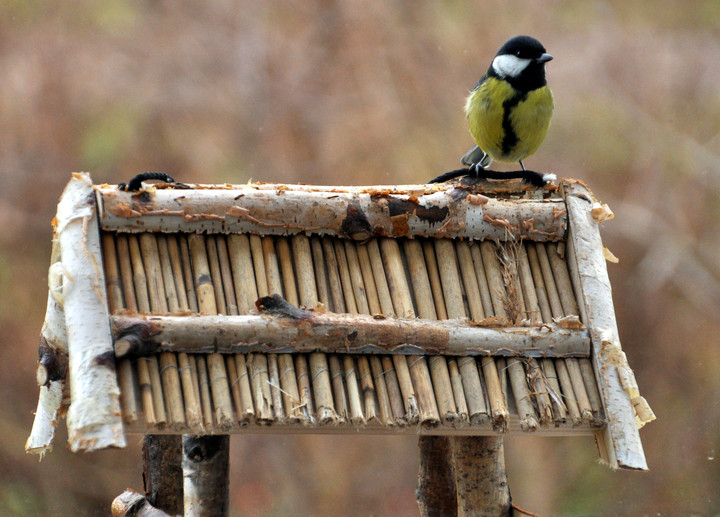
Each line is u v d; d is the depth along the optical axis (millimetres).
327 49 14977
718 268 14461
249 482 12461
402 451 12680
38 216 13922
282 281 4098
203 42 14805
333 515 12078
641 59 15242
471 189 4367
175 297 3918
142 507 4598
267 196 4117
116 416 3480
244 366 3789
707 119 15117
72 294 3719
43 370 3965
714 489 12438
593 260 4297
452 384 3955
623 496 12531
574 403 4047
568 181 4469
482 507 4363
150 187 4051
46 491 12430
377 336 3900
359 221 4180
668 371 14070
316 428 3822
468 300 4207
